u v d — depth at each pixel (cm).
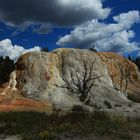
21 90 6122
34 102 5406
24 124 2430
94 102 6031
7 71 7300
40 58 6650
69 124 2270
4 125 2453
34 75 6353
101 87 6738
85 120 2453
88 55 7200
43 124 2367
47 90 6072
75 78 6625
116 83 7638
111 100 6394
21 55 6844
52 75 6444
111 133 1998
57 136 1942
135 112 5206
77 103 5856
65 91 6238
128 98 7025
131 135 1956
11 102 5281
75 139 1873
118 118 2572
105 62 8006
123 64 8344
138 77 8462
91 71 6956
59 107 5331
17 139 2003
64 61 6869
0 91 6100
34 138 1912
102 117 2694
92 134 1986
